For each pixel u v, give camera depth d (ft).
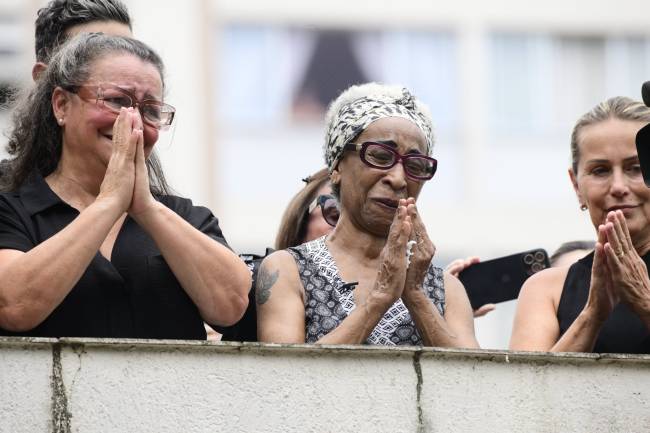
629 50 175.42
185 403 45.68
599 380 48.01
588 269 53.83
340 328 48.93
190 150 161.79
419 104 52.85
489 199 171.01
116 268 48.91
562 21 174.91
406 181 51.24
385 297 49.19
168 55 161.17
